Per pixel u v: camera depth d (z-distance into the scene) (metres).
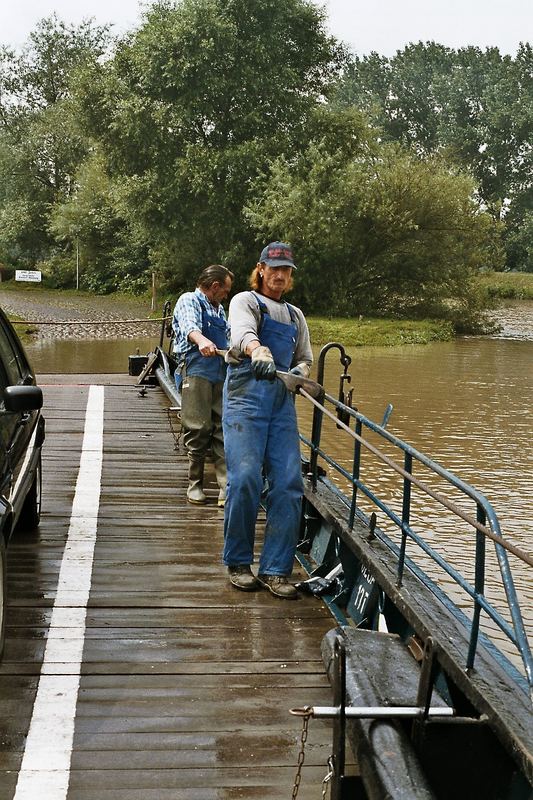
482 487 11.47
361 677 3.32
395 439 4.42
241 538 5.35
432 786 3.13
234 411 5.19
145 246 50.22
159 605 5.14
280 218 37.34
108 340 30.06
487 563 8.61
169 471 8.37
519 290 62.16
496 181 85.88
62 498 7.33
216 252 42.03
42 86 62.22
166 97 40.16
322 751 3.71
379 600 4.84
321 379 5.89
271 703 4.08
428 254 40.25
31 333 31.27
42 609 5.02
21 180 59.38
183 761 3.59
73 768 3.51
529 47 85.62
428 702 3.10
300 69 41.44
